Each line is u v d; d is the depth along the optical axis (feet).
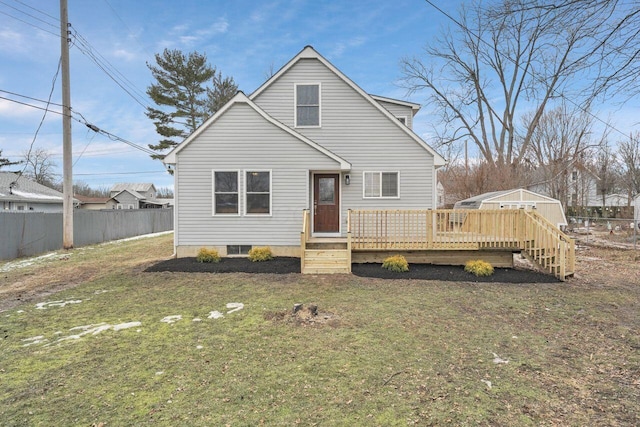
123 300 21.07
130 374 11.82
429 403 10.07
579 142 87.40
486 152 93.50
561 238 28.22
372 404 9.99
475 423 9.16
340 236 36.09
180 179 33.86
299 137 33.86
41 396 10.51
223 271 28.96
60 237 48.85
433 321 17.29
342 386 10.99
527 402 10.22
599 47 17.63
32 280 28.09
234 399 10.27
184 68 87.86
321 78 37.35
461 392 10.69
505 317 18.10
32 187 85.51
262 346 14.08
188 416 9.45
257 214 34.04
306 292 22.71
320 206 36.42
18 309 19.54
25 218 42.93
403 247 30.68
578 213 92.22
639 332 16.10
